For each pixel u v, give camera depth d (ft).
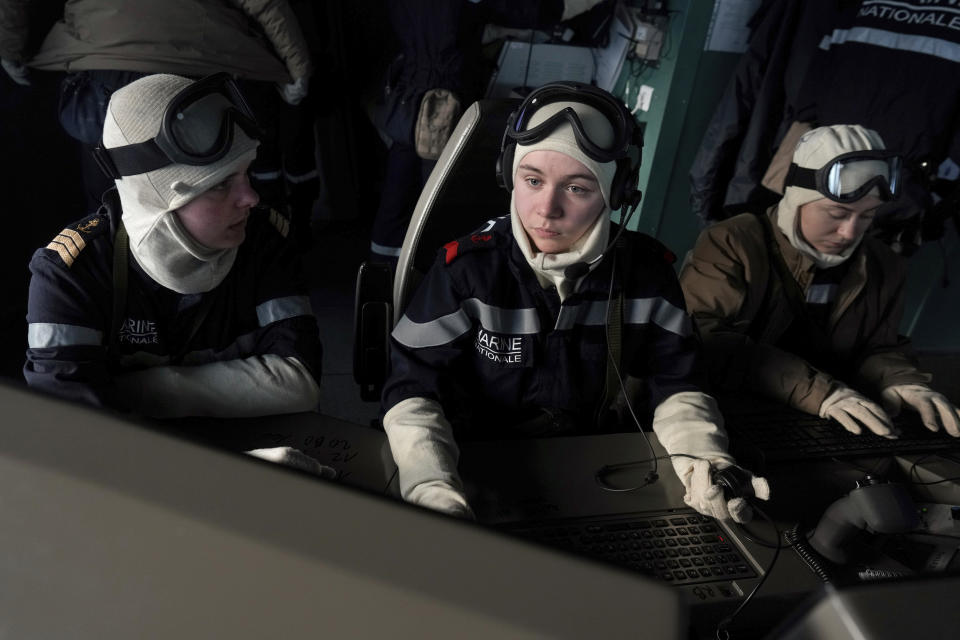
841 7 7.97
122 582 0.72
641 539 2.84
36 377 3.36
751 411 4.06
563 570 0.69
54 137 8.05
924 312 10.18
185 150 3.14
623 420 3.98
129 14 6.79
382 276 4.25
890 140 7.86
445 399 3.53
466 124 3.75
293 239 4.17
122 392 3.48
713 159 9.43
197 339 3.77
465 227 4.12
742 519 2.86
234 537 0.71
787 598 2.64
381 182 12.10
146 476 0.76
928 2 7.38
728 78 9.84
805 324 4.91
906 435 3.92
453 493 2.76
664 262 3.77
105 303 3.53
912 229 8.18
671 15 9.31
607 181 3.19
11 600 0.74
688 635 0.66
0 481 0.79
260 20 7.54
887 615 0.65
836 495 3.33
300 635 0.67
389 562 0.69
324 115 10.62
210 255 3.52
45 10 7.61
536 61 10.09
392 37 10.75
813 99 8.30
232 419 3.47
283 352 3.84
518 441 3.41
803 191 4.55
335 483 0.75
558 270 3.40
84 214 8.72
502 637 0.65
